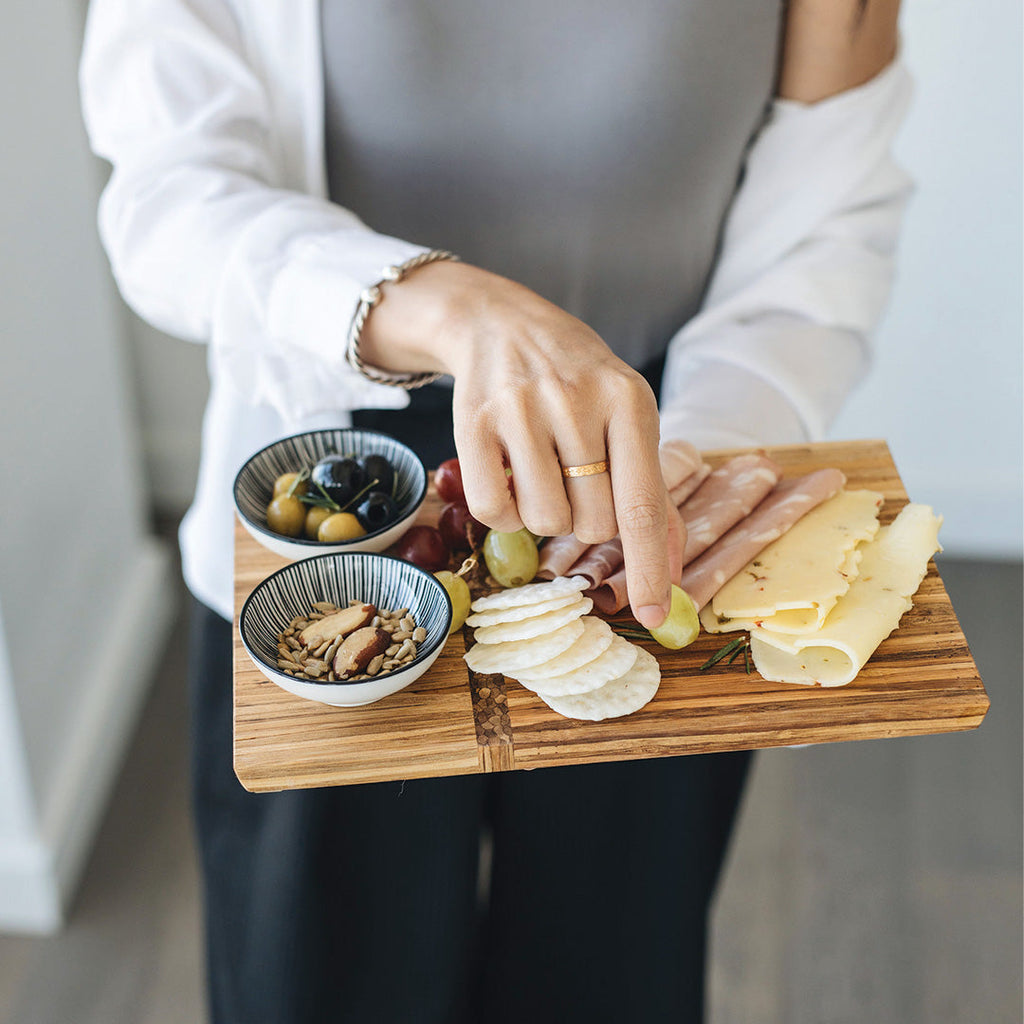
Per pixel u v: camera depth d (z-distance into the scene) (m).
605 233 1.00
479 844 1.10
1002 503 2.29
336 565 0.75
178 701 2.03
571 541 0.82
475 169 0.97
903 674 0.74
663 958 1.15
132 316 2.14
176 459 2.35
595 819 1.09
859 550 0.83
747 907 1.72
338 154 0.99
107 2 0.92
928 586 0.81
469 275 0.76
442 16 0.90
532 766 0.71
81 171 1.71
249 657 0.76
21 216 1.53
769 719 0.71
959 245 1.99
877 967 1.64
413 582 0.75
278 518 0.81
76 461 1.77
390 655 0.71
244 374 0.87
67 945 1.66
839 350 1.01
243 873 1.08
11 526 1.53
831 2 0.94
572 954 1.17
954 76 1.82
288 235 0.83
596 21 0.90
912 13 1.77
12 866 1.64
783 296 1.00
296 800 1.00
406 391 0.91
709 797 1.09
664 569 0.64
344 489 0.80
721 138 0.96
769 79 0.97
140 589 2.08
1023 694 2.06
